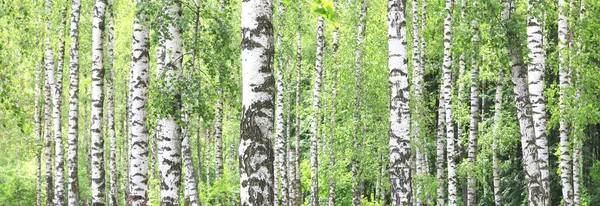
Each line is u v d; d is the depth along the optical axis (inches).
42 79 1068.5
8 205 1242.6
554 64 620.4
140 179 454.3
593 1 590.9
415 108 845.2
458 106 830.5
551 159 943.0
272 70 306.3
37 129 1045.8
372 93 863.1
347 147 898.7
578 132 629.6
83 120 1679.4
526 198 893.2
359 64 875.4
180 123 440.8
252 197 296.4
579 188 669.9
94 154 567.2
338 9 915.4
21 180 1267.2
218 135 909.8
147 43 466.3
